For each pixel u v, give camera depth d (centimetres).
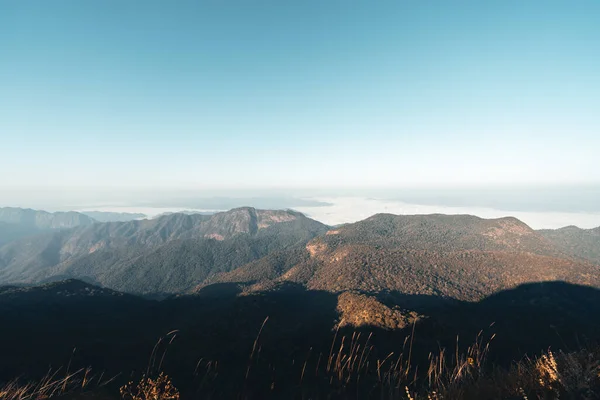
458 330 3928
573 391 534
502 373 668
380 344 2997
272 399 1415
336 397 872
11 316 6247
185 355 2912
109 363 3123
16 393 622
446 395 631
